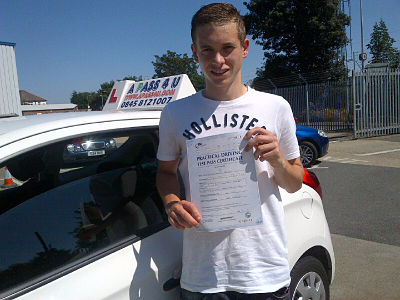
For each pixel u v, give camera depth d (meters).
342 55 23.78
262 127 1.41
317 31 22.05
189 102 1.46
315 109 14.77
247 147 1.33
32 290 1.27
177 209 1.35
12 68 14.47
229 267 1.41
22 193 1.57
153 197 1.85
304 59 23.45
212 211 1.38
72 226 1.56
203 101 1.43
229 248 1.41
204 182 1.38
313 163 8.79
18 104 14.69
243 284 1.39
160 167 1.55
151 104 2.84
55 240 1.48
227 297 1.41
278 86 17.45
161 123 1.51
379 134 13.48
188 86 2.72
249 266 1.39
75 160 1.72
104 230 1.60
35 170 1.62
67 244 1.49
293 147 1.49
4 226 1.43
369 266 3.49
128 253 1.53
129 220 1.70
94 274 1.40
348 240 4.14
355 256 3.72
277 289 1.42
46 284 1.31
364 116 13.13
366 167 8.03
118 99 3.18
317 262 2.33
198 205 1.39
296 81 16.92
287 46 23.77
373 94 13.19
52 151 1.66
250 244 1.41
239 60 1.39
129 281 1.45
